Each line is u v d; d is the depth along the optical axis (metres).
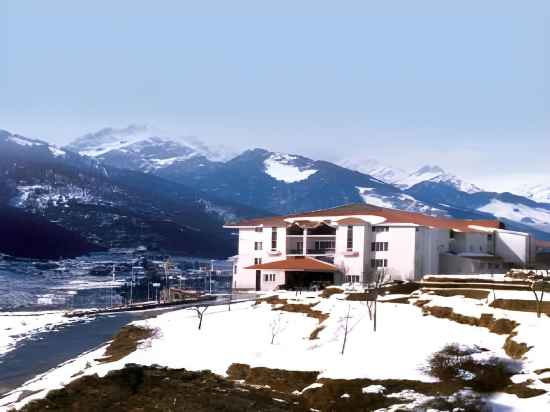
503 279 119.31
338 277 164.88
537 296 89.62
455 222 188.12
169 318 119.56
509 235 179.62
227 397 69.81
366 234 163.12
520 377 66.50
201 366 82.12
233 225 185.38
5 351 110.62
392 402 65.25
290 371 76.50
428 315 94.00
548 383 64.50
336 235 166.25
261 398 70.56
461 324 87.81
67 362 100.44
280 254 177.12
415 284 120.31
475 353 73.44
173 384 73.81
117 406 69.06
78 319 150.12
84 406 69.19
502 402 63.12
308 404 69.31
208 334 102.50
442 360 71.06
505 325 82.00
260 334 99.50
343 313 98.62
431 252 164.88
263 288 176.25
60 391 72.00
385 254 161.62
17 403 71.94
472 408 61.38
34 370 96.31
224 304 144.62
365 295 111.88
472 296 101.94
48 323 143.50
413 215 182.88
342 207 185.12
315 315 104.75
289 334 98.19
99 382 73.69
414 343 80.88
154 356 88.12
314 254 173.50
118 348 104.50
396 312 97.25
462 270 165.75
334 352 83.19
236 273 185.50
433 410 61.34
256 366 79.06
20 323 143.12
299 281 168.12
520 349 72.75
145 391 72.31
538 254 185.88
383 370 71.81
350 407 66.19
